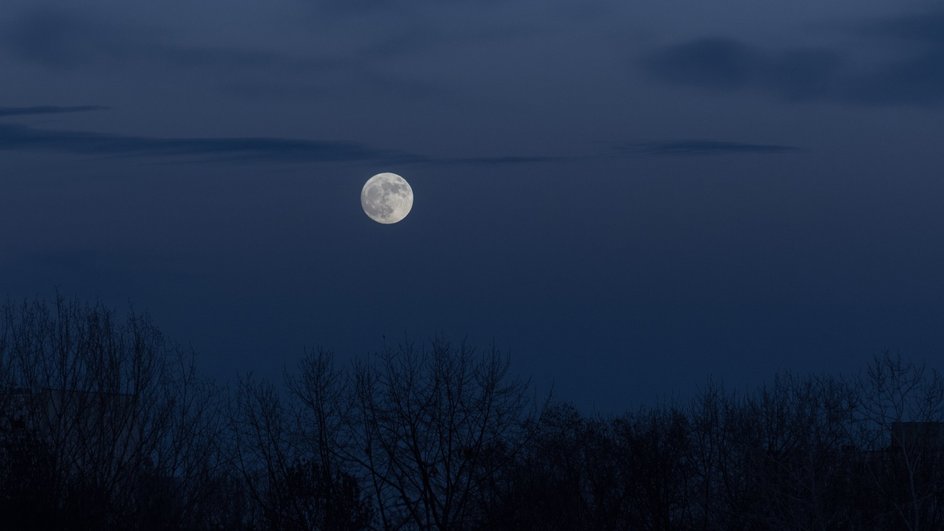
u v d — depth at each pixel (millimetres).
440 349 86000
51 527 60219
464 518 82625
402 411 83438
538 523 82562
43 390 68500
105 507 63531
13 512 59656
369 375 84125
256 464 79188
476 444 83750
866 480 66125
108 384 69375
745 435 76188
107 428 68688
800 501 64812
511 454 84438
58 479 63094
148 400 70625
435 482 82812
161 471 69375
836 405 69812
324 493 78938
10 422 64562
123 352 71000
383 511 81688
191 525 69000
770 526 65625
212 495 73312
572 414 87000
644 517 85875
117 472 66812
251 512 78438
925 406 65500
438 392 84438
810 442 68000
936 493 63875
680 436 86062
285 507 77750
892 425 66000
